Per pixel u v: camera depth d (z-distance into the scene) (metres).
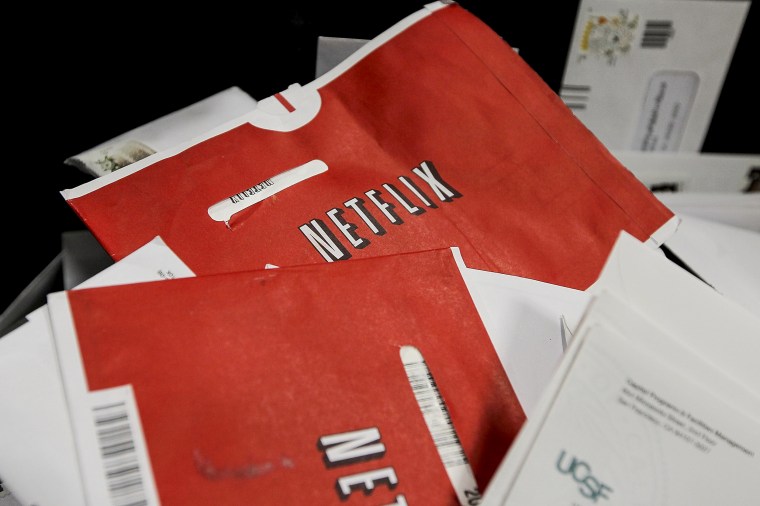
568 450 0.28
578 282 0.41
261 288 0.33
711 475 0.29
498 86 0.47
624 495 0.29
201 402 0.29
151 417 0.29
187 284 0.32
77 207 0.39
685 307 0.31
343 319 0.33
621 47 0.57
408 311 0.35
